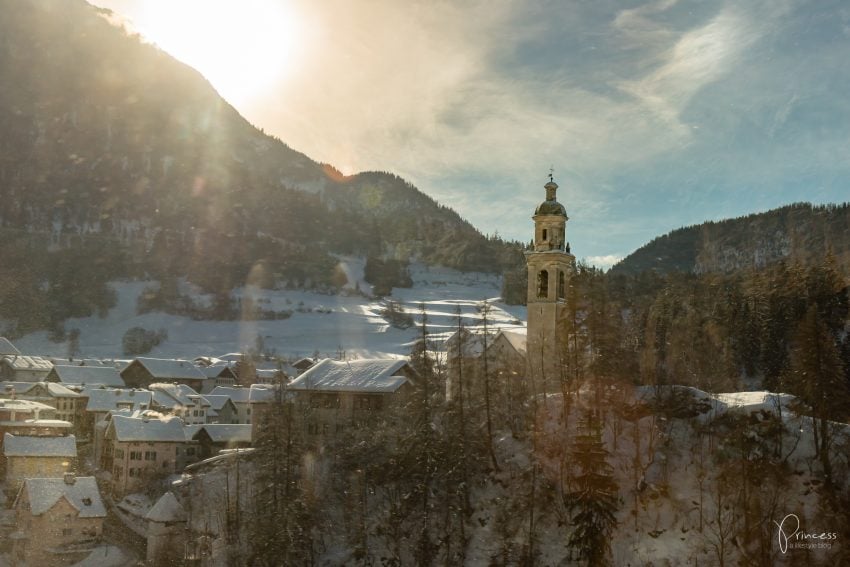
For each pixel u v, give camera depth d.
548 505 78.19
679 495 75.12
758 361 122.94
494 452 86.62
